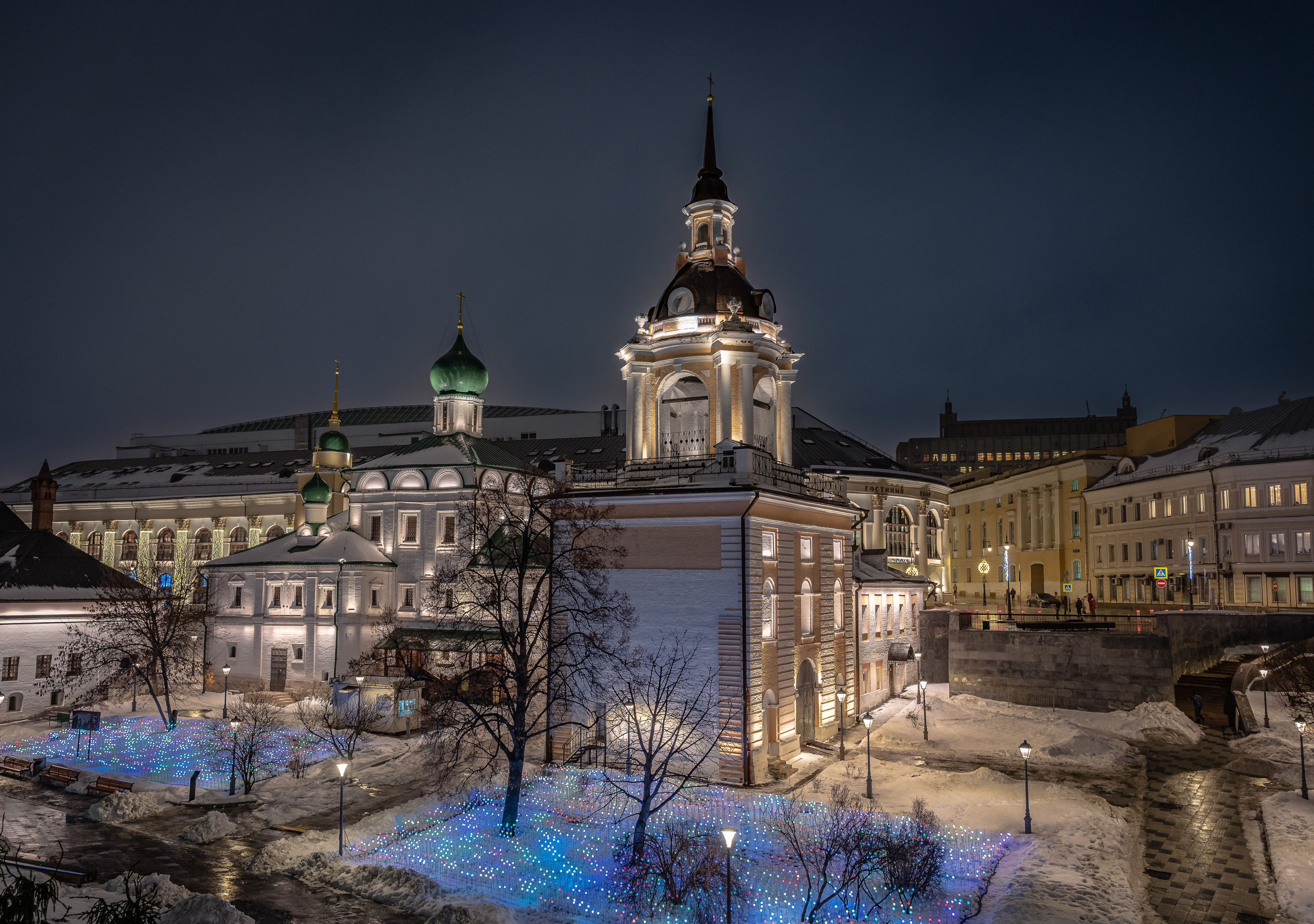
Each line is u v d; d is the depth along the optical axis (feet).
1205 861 99.35
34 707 191.72
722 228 161.07
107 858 101.45
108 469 376.07
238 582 217.15
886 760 141.38
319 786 130.62
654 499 132.36
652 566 132.67
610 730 133.28
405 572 214.28
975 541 428.15
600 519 128.88
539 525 138.21
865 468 292.20
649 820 107.86
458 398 232.12
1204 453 271.28
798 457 297.53
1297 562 235.81
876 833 93.15
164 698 201.98
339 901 89.10
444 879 93.76
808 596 150.20
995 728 162.30
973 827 105.29
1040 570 362.33
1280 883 91.35
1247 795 123.75
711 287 153.69
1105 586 317.42
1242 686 172.86
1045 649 185.06
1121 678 177.47
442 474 213.66
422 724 161.79
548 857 98.89
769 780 125.08
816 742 147.33
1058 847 96.63
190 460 375.04
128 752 153.79
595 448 361.51
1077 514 340.18
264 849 100.12
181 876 95.81
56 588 201.26
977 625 226.17
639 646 131.64
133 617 187.62
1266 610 233.14
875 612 187.11
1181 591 270.46
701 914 82.69
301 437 415.85
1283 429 253.03
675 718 128.47
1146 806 119.34
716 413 146.30
